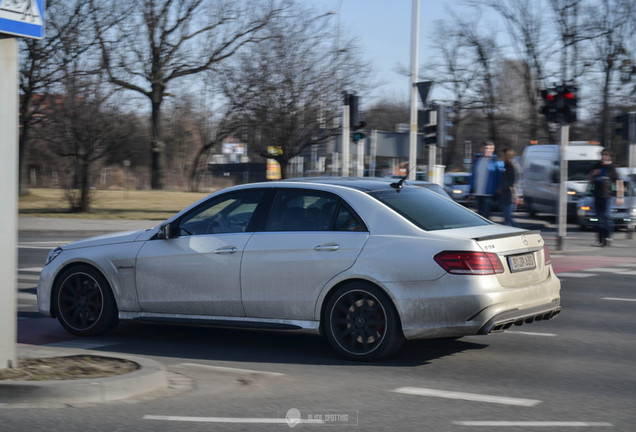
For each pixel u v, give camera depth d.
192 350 7.74
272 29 30.06
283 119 28.14
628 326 9.10
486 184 17.25
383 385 6.23
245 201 7.84
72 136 31.53
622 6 37.88
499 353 7.52
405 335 6.88
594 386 6.20
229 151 72.19
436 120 21.41
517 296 6.93
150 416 5.26
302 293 7.29
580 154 29.73
